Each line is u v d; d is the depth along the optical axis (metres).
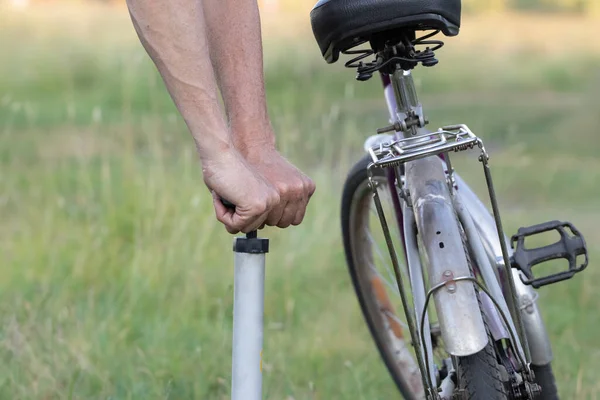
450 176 2.80
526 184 9.21
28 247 6.19
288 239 6.41
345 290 5.69
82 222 6.85
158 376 4.28
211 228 6.29
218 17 2.52
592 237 7.09
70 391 3.94
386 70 2.67
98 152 9.64
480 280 2.71
